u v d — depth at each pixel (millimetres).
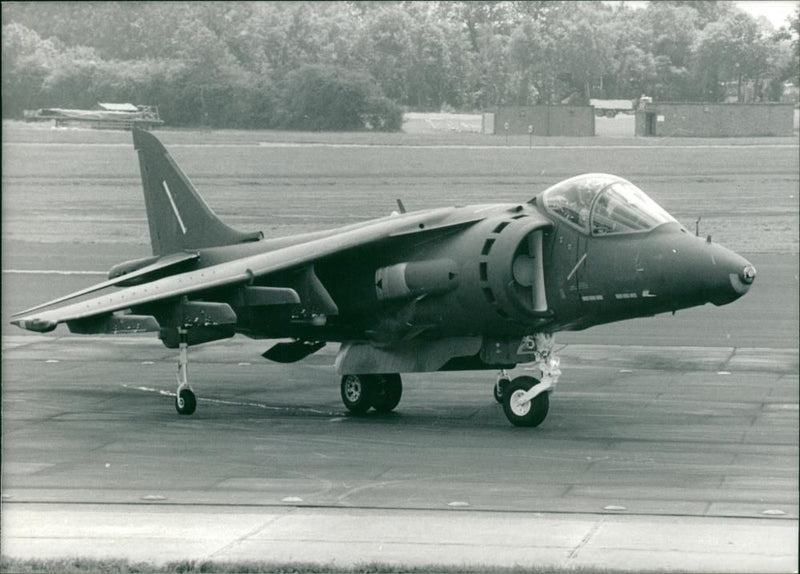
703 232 84000
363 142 96562
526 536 21156
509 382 36781
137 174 100625
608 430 32406
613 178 34875
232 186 93750
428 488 25234
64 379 43531
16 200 97375
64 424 34094
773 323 56656
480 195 91375
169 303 36031
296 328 38250
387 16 104062
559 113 96875
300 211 90312
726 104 94688
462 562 19438
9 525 22109
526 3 105062
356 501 24047
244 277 36156
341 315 37188
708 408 35844
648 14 102062
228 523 22266
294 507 23547
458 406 37469
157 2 106688
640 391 39344
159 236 43219
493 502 23906
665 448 29625
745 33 97938
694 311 61125
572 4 104250
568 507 23391
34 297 64625
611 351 48906
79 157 101062
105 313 35375
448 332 35312
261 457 28891
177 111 100812
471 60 103250
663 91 99625
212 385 42250
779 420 33719
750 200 89000
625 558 19703
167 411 36719
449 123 98250
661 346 50219
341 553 20078
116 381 43156
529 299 34344
